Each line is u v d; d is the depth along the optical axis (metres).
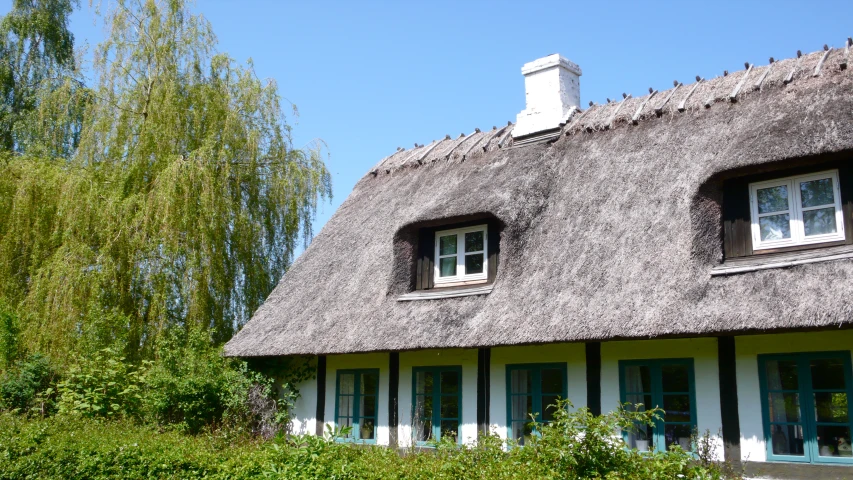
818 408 9.88
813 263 9.62
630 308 10.59
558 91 15.57
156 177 18.09
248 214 19.58
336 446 9.74
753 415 10.30
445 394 13.67
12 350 16.75
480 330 11.91
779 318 9.23
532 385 12.60
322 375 15.56
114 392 15.59
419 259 14.70
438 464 8.75
